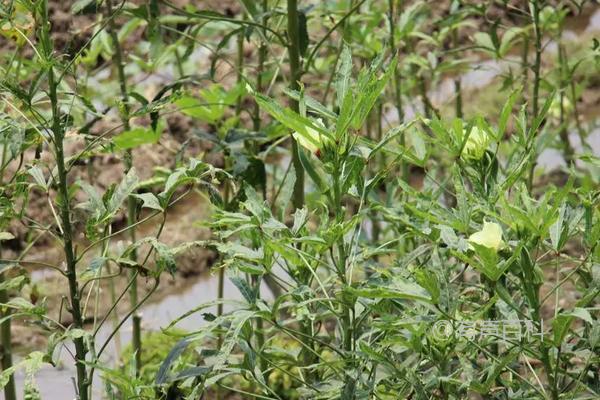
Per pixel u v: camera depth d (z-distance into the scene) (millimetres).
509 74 7098
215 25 7168
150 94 9789
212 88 6496
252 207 3939
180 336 4090
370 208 4273
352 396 3957
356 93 3836
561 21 8070
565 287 7746
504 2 6574
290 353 4773
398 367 4086
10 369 3857
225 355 3689
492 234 3662
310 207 6902
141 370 6738
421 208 4285
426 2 7523
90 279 4129
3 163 5227
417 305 4148
